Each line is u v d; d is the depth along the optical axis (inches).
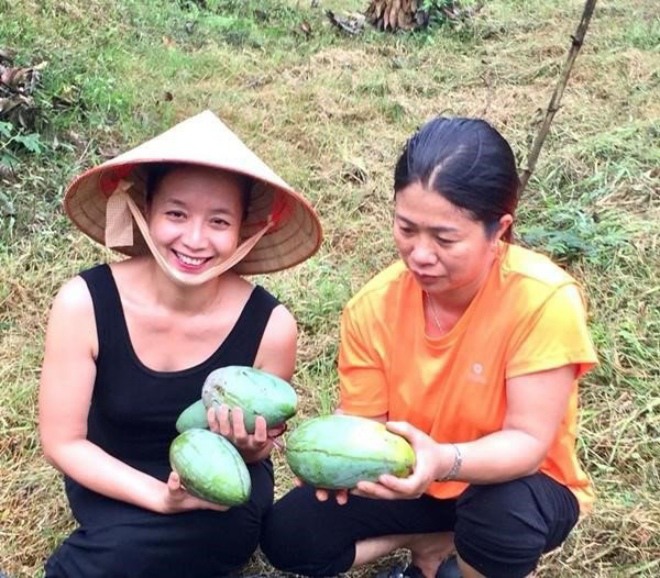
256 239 96.2
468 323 90.6
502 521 91.0
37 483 122.6
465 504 93.4
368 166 214.2
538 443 89.0
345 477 82.7
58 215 182.2
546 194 195.6
